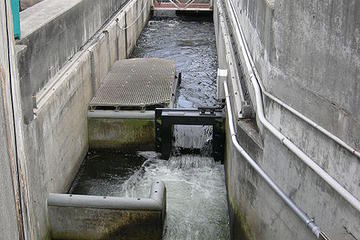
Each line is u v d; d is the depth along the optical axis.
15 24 8.66
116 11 19.86
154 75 16.42
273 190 7.24
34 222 8.79
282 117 7.29
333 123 5.81
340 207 5.52
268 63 8.26
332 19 5.74
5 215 5.26
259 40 9.68
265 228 7.64
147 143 13.39
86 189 11.85
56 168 10.56
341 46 5.54
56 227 9.77
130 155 13.34
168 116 12.54
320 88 6.11
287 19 7.14
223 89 13.28
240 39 13.48
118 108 13.45
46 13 11.39
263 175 7.57
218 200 11.23
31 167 8.76
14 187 5.65
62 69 11.78
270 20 8.09
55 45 11.19
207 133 13.46
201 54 22.66
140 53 22.80
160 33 26.58
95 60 14.46
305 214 6.36
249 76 10.02
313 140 6.26
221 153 12.73
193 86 18.34
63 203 9.58
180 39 25.34
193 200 11.21
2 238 5.14
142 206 9.37
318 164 6.14
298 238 6.50
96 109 13.51
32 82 9.56
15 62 6.12
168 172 12.55
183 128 13.57
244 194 8.59
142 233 9.58
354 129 5.32
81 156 12.80
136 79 15.92
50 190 10.02
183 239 9.92
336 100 5.71
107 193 11.66
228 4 20.42
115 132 13.36
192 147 13.34
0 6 5.39
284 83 7.34
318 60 6.14
